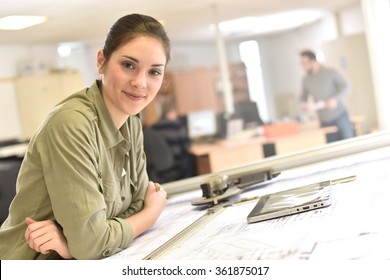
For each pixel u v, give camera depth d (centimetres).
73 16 353
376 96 219
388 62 211
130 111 120
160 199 138
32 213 118
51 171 110
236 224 112
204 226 118
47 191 116
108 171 124
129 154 136
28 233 112
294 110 1038
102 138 122
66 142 110
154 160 543
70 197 108
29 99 711
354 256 74
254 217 110
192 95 948
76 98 122
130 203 141
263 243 90
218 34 577
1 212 396
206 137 681
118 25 117
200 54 1025
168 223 138
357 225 88
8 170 395
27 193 117
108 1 309
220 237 103
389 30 209
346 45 693
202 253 93
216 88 957
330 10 702
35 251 115
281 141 532
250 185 165
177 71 937
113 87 118
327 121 591
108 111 123
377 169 145
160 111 895
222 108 959
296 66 1016
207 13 507
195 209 151
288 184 155
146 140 540
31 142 116
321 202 108
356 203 106
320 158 188
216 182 153
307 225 96
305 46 958
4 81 694
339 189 125
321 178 150
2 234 119
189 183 194
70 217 108
